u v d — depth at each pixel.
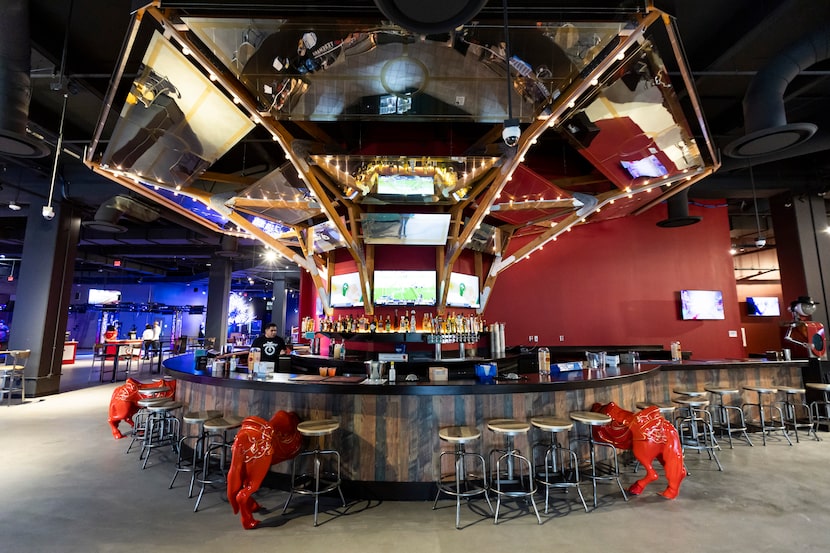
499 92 3.29
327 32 2.69
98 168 4.29
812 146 6.24
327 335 6.09
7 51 3.96
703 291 8.31
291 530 3.20
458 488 3.34
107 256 16.17
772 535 3.10
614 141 4.20
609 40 2.75
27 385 8.56
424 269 6.42
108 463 4.69
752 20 4.39
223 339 15.25
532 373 4.97
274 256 15.18
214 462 4.62
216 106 3.57
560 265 8.46
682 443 5.28
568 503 3.71
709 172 4.68
